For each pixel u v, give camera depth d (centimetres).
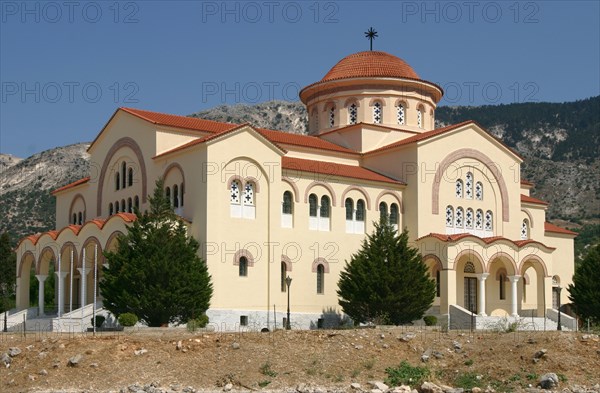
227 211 5594
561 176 19525
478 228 6812
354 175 6341
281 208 5875
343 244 6200
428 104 7538
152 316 4988
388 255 5581
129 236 5191
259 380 3712
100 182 6825
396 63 7550
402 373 3812
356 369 3856
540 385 3678
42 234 6462
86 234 5938
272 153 5847
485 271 6141
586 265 6141
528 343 4053
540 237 7481
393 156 6712
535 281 7075
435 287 5922
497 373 3831
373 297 5441
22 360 3888
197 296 5134
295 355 3959
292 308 5884
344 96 7356
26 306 6806
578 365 3838
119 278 5016
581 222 17312
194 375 3744
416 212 6462
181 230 5269
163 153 5947
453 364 3956
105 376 3719
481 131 6919
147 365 3809
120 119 6575
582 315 6028
